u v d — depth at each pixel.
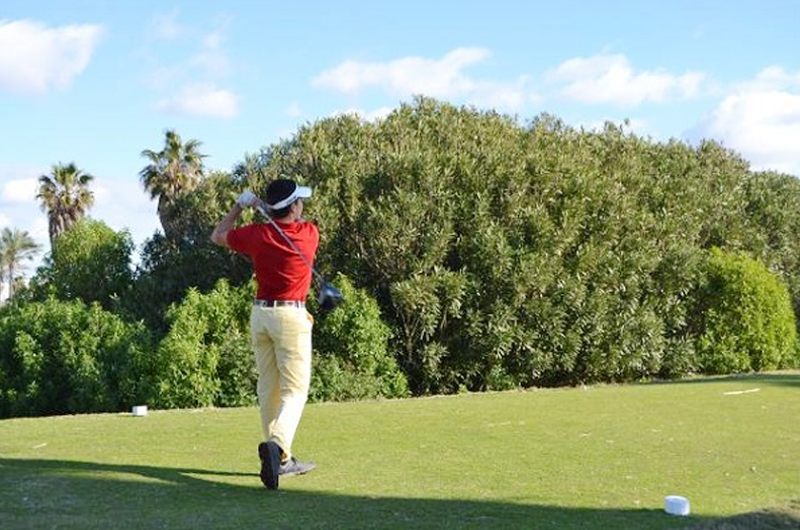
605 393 11.32
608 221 14.21
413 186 13.41
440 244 13.02
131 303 14.34
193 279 14.33
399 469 5.83
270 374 5.64
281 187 5.54
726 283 15.90
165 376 11.52
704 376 15.27
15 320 13.11
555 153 14.53
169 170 33.34
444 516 4.50
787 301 16.50
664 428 7.82
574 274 13.76
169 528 4.18
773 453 6.54
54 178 36.47
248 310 12.38
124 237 15.73
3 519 4.32
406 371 13.36
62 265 15.44
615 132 17.38
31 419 8.69
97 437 7.22
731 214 17.38
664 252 15.21
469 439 7.16
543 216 13.58
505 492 5.13
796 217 18.86
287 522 4.32
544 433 7.50
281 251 5.45
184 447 6.71
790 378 13.44
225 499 4.85
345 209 13.41
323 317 12.80
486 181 13.73
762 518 4.52
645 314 14.41
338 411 9.21
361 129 14.81
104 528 4.16
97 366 12.12
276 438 5.33
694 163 17.75
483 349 13.22
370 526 4.27
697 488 5.29
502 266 13.08
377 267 13.34
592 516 4.54
